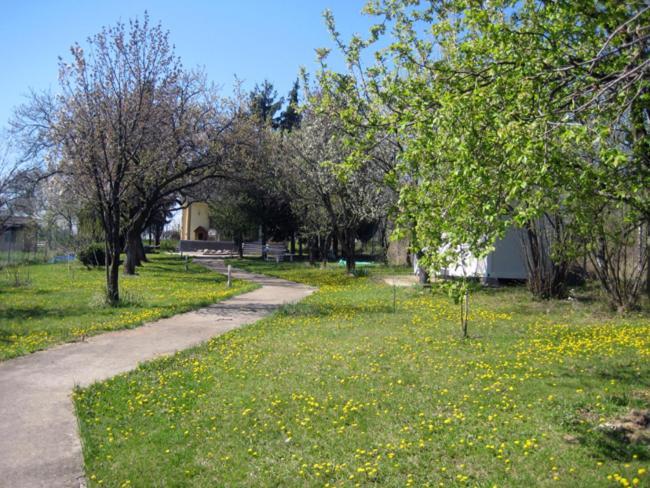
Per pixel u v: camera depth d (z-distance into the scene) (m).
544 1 6.95
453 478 5.38
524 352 9.91
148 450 6.27
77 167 18.17
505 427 6.51
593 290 17.38
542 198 6.32
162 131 21.09
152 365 9.87
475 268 21.64
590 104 5.71
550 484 5.17
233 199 42.44
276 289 24.22
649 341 10.55
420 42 11.02
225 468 5.79
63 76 17.23
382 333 12.27
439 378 8.51
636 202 6.75
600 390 7.62
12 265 32.06
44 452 6.32
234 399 7.82
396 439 6.31
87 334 12.80
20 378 9.17
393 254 39.06
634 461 5.55
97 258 34.50
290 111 52.72
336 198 31.83
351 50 14.20
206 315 16.20
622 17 6.45
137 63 18.17
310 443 6.33
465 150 5.70
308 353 10.49
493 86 6.45
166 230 90.69
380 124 9.48
